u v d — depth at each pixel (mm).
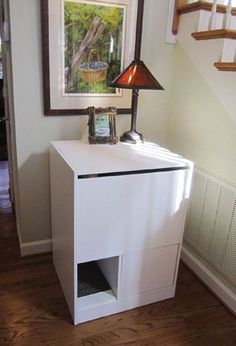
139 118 2045
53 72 1719
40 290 1720
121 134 2021
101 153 1545
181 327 1533
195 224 1896
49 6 1594
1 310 1572
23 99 1722
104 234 1400
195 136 1869
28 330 1467
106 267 1669
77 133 1904
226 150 1629
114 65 1838
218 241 1706
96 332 1477
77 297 1523
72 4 1636
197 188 1851
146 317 1582
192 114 1874
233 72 1502
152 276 1611
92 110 1715
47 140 1851
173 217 1524
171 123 2098
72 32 1686
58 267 1783
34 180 1906
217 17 1719
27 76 1689
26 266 1920
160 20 1865
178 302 1690
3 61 2234
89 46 1747
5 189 3115
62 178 1478
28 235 2008
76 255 1380
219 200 1672
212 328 1536
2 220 2484
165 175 1421
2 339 1412
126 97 1935
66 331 1472
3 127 4203
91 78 1814
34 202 1952
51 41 1658
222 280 1715
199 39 1701
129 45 1828
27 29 1610
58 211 1658
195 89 1820
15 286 1743
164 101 2066
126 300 1595
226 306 1663
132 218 1431
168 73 2008
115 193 1348
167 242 1564
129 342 1435
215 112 1681
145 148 1672
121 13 1747
